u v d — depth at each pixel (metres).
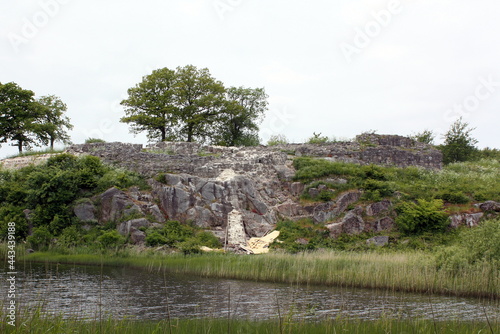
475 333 15.65
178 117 58.41
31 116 59.28
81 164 40.41
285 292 22.89
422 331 15.54
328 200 37.84
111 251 32.12
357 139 52.22
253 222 37.06
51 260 31.12
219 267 27.55
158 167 40.88
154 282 24.92
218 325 15.83
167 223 35.66
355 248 32.94
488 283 22.83
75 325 15.00
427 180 43.72
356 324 16.36
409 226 34.59
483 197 38.00
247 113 64.00
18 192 38.19
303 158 45.06
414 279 23.91
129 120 56.34
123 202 36.50
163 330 15.01
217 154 46.72
